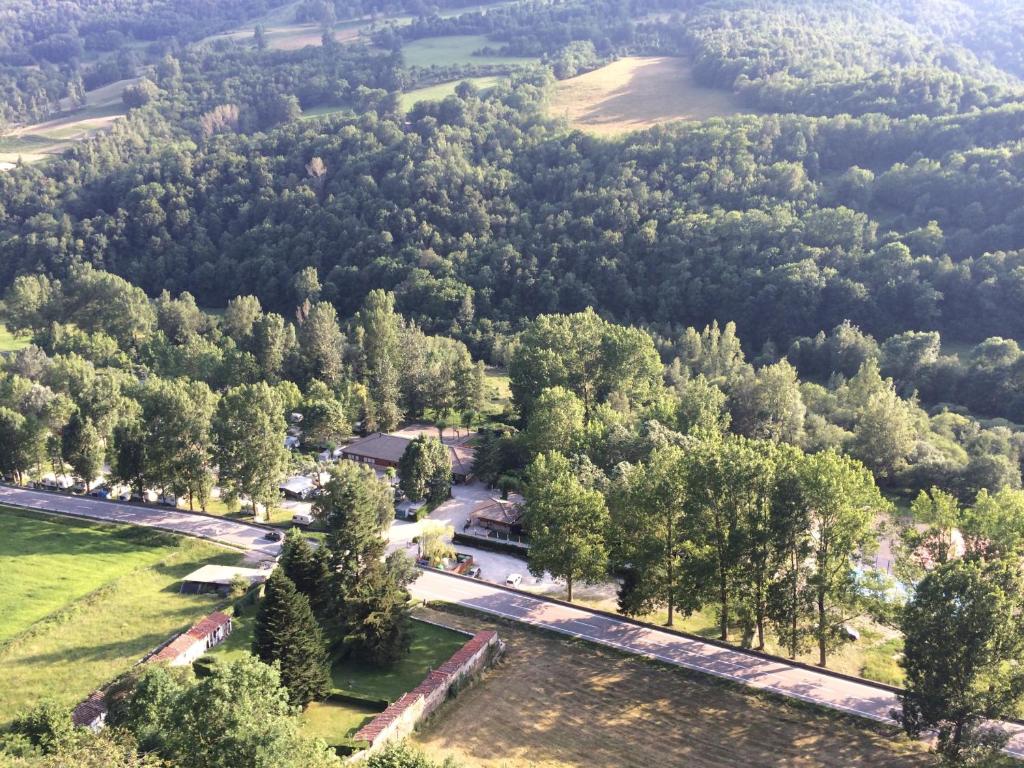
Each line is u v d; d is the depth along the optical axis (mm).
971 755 52938
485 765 54875
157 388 114750
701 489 70312
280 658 57938
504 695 63438
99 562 80562
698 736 58969
